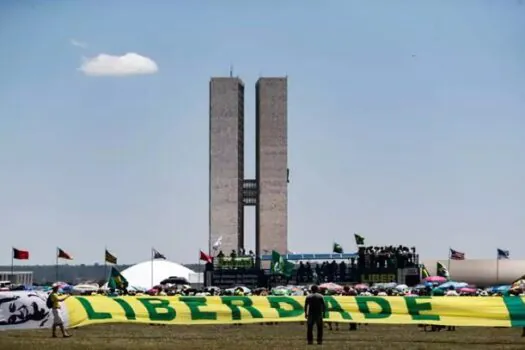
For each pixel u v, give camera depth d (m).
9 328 68.12
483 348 55.25
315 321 57.62
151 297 66.81
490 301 64.44
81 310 66.12
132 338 63.28
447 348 55.06
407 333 71.69
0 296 68.19
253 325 82.94
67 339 61.81
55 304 64.75
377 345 57.06
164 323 66.44
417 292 111.44
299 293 117.00
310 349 53.53
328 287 134.75
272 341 60.44
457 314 64.62
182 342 58.97
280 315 66.44
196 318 66.69
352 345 56.88
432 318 64.69
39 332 69.44
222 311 66.50
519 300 64.19
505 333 72.12
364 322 65.44
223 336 66.00
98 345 55.78
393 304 65.44
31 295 68.12
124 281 119.62
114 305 66.50
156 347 54.28
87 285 159.25
